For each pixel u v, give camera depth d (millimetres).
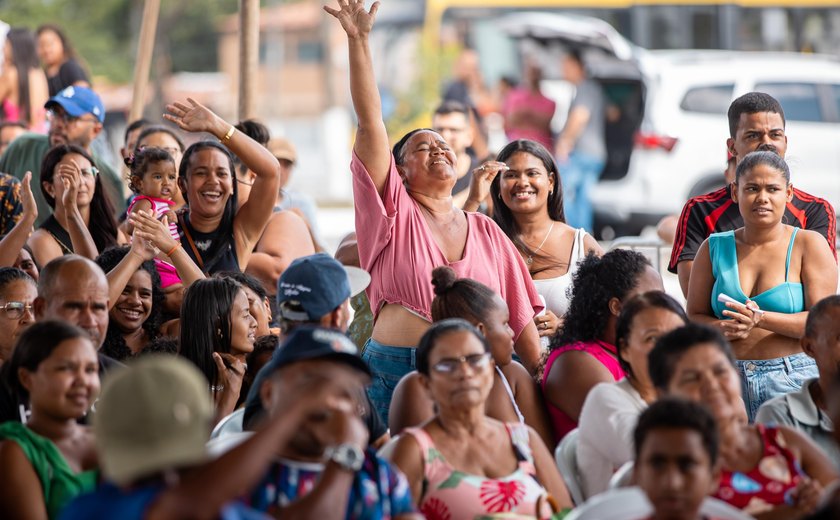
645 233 35500
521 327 12703
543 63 40250
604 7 42594
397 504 8383
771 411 10609
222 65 88812
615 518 8508
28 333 9234
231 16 89625
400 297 12273
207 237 14117
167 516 6727
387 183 12336
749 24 42969
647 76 35250
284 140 19141
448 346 9367
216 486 6898
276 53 86750
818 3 43062
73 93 17547
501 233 13008
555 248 14281
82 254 14227
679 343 9172
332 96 82562
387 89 45500
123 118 55844
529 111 39594
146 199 14875
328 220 41031
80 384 9133
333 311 9797
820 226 13617
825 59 35594
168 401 6762
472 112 23328
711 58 35844
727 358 9172
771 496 9062
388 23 45719
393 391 11961
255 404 9805
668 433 8039
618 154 35812
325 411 8039
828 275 12602
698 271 12945
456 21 43219
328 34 83000
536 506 9359
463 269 12414
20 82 23562
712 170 34625
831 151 34438
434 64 44031
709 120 34656
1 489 8859
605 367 10875
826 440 10492
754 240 12719
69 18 82250
